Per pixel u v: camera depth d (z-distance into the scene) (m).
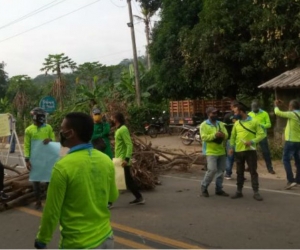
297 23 14.75
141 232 6.14
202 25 18.48
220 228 6.20
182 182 10.20
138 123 22.92
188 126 18.80
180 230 6.18
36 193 7.83
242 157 8.02
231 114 10.12
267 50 16.08
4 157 15.96
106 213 3.01
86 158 2.92
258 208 7.32
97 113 7.96
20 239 6.08
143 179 9.20
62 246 2.88
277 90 14.61
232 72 18.00
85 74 35.47
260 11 16.59
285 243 5.48
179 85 21.97
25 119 30.80
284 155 9.00
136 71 24.08
